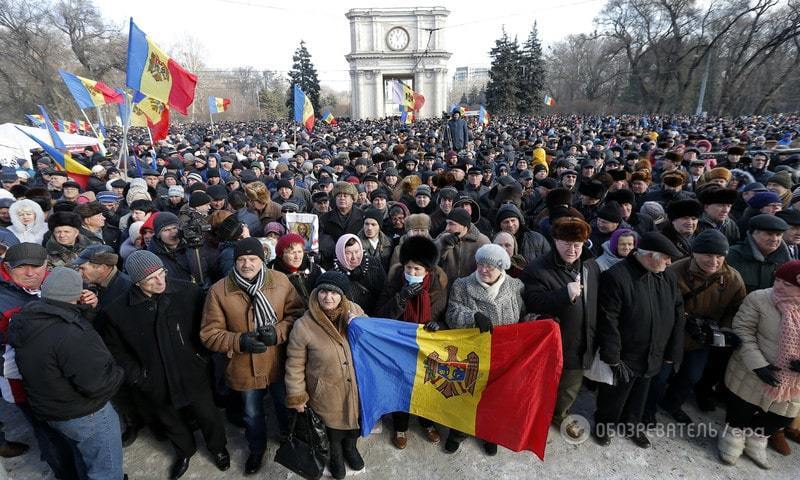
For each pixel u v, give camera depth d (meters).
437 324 3.13
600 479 3.17
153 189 8.23
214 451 3.27
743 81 41.88
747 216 4.79
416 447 3.50
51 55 42.09
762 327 3.02
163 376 2.95
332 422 3.01
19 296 3.01
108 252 3.38
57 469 3.09
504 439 3.13
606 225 4.51
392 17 55.12
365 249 4.44
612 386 3.31
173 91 6.91
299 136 23.69
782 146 11.16
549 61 72.00
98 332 2.92
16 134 14.64
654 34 44.31
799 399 2.96
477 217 4.97
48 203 5.92
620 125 32.12
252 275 2.95
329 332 2.92
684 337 3.44
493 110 54.56
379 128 30.80
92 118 44.44
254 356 3.01
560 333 3.16
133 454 3.48
